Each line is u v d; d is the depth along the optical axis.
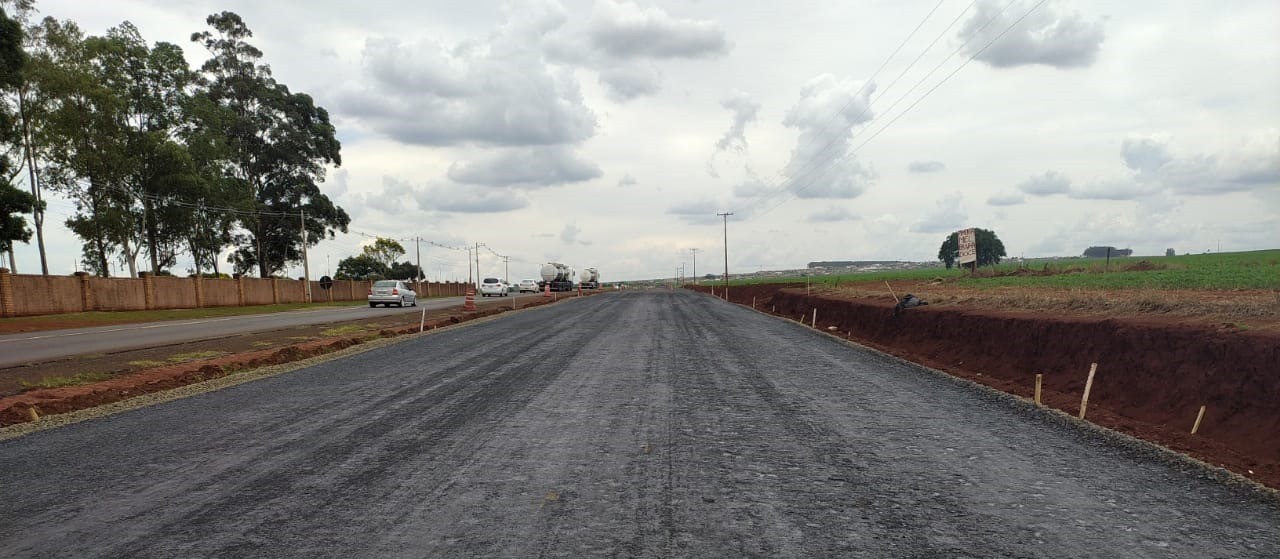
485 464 5.18
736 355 12.84
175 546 3.55
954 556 3.38
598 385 9.20
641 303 38.84
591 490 4.51
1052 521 3.91
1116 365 9.23
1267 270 24.80
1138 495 4.42
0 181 31.73
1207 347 7.94
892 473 4.93
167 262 51.66
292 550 3.48
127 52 45.25
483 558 3.37
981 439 6.03
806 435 6.18
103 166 41.47
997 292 18.86
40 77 37.78
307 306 46.41
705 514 4.02
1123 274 27.34
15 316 27.23
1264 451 6.02
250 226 56.00
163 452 5.68
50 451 5.79
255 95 57.19
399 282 41.31
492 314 30.31
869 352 13.44
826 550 3.46
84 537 3.70
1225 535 3.71
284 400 8.27
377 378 10.10
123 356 14.57
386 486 4.61
